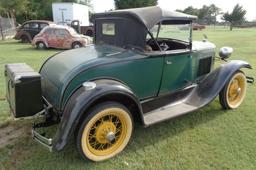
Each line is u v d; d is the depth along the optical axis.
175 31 3.72
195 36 19.44
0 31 18.95
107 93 2.66
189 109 3.58
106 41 3.77
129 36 3.36
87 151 2.80
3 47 13.08
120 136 3.03
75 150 3.09
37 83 2.79
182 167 2.82
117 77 3.08
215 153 3.07
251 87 5.57
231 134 3.52
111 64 3.00
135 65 3.18
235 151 3.11
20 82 2.68
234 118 4.01
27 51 11.57
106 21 3.67
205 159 2.96
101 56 3.12
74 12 21.42
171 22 3.44
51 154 3.01
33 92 2.78
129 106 3.03
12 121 3.78
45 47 12.34
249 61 8.66
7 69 3.13
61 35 12.20
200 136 3.46
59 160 2.90
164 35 3.59
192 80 4.12
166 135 3.48
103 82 2.82
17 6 23.72
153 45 3.44
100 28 3.85
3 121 3.78
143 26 3.15
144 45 3.22
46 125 3.07
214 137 3.44
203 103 3.73
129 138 3.08
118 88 2.75
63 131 2.56
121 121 2.97
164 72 3.53
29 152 3.04
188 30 3.76
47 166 2.80
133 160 2.94
